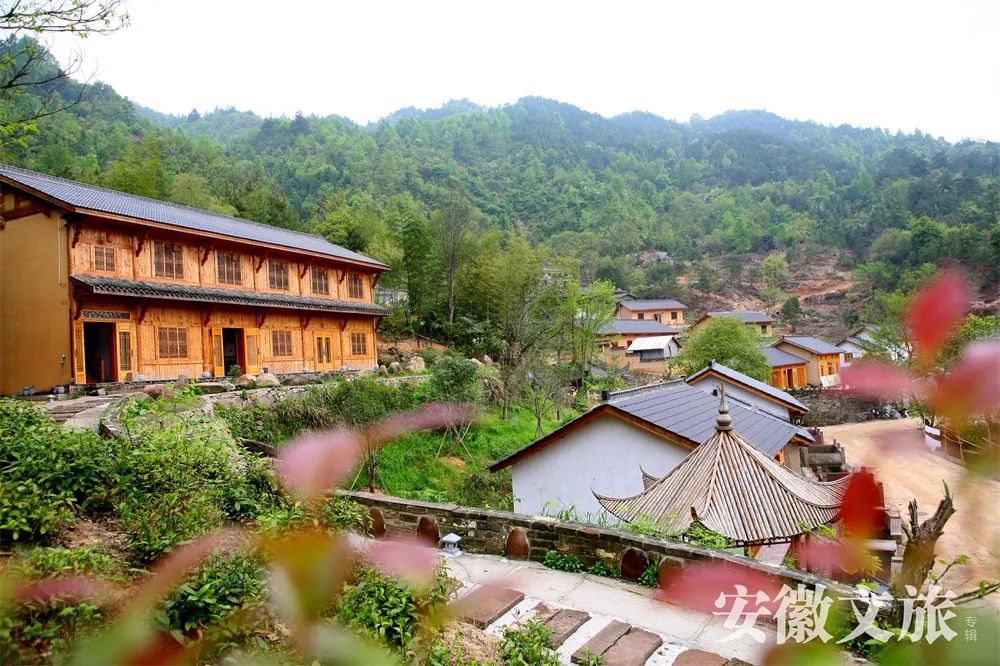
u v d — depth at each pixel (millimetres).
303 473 3775
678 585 4656
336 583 3980
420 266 41031
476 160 130250
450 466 19453
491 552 8109
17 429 7070
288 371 25516
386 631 4305
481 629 5891
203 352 21656
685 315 76375
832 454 16750
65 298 17594
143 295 18656
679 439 11516
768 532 6562
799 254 84938
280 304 24219
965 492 1332
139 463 6570
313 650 3631
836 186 114188
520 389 27516
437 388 22922
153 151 47250
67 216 17828
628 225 100375
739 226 96250
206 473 6812
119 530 5723
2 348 18234
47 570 4051
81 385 17203
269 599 4191
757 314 60438
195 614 4016
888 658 1684
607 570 7238
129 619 3721
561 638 5711
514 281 37156
